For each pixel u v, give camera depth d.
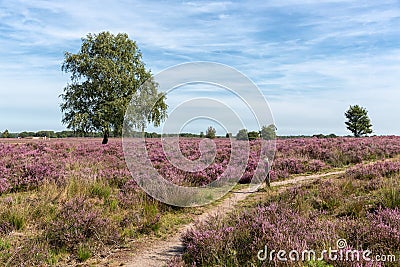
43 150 18.95
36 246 6.19
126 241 7.16
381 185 9.68
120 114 33.28
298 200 8.65
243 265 5.08
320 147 22.69
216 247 5.59
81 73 35.59
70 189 10.00
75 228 6.81
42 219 7.73
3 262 5.51
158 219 8.14
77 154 17.81
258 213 6.85
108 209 8.87
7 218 7.44
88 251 6.32
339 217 7.58
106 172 12.38
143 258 6.25
